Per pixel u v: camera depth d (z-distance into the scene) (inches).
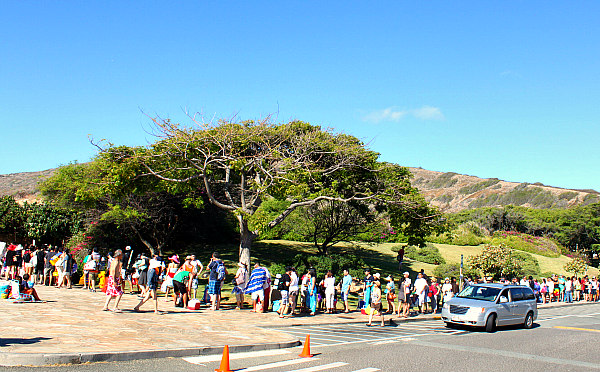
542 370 378.6
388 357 408.2
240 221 854.5
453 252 1957.4
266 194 866.8
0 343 335.6
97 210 1149.1
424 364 381.1
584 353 475.8
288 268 707.4
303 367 348.8
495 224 3063.5
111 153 813.9
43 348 324.5
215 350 386.9
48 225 1376.7
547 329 705.0
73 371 287.7
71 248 1171.9
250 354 394.9
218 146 872.3
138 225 1174.3
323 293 794.2
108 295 572.7
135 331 437.7
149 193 1146.0
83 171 1259.8
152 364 324.8
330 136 975.6
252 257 1371.8
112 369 300.4
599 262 2640.3
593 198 4340.6
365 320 701.3
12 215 1375.5
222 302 776.9
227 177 892.6
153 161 839.1
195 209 1264.8
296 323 609.9
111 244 1214.3
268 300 714.2
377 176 1010.1
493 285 711.7
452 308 672.4
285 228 1571.1
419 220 1008.2
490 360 414.3
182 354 362.6
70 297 693.9
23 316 480.1
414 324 716.0
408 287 775.7
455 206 5506.9
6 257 904.3
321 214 1278.3
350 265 1088.8
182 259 1293.1
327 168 981.2
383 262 1589.6
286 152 956.0
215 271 683.4
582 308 1202.6
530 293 735.7
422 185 6727.4
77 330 417.1
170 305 692.7
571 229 3009.4
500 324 660.1
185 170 882.8
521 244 2279.8
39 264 884.6
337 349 445.1
